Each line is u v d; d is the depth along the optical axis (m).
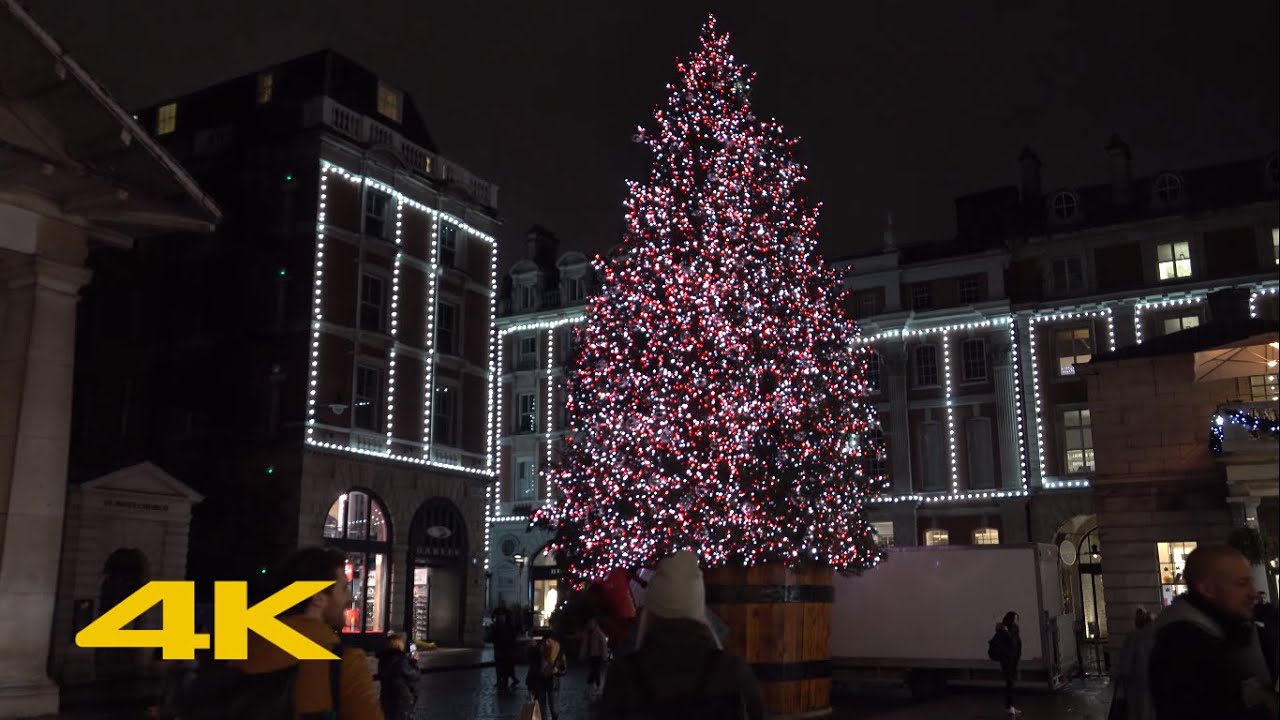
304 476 35.00
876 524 48.91
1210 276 43.91
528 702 9.33
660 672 3.96
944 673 23.45
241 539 35.38
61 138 18.78
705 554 18.31
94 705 20.39
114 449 40.09
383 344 38.84
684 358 19.92
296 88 40.25
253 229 37.97
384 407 38.62
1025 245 47.75
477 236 44.81
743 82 21.69
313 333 36.12
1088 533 46.75
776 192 20.88
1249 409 24.67
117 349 40.97
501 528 57.09
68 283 18.80
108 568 27.75
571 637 26.36
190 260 39.56
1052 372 46.41
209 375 38.00
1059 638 24.30
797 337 19.97
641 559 20.00
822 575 19.88
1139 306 45.03
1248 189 44.97
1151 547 26.31
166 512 27.75
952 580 23.67
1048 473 45.59
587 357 22.27
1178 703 4.68
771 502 18.50
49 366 18.33
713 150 21.05
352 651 4.48
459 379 42.72
